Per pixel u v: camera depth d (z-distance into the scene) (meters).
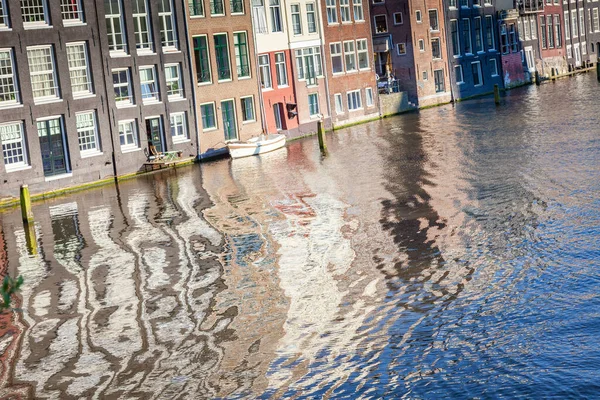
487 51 85.38
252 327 20.28
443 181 36.03
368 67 69.94
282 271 24.77
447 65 78.94
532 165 37.31
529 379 15.86
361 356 17.78
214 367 18.12
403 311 20.12
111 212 36.78
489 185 33.91
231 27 55.25
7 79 42.28
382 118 69.94
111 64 47.03
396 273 23.20
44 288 25.47
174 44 51.62
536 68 93.88
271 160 49.44
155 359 18.89
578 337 17.41
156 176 47.22
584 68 103.56
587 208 27.80
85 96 45.50
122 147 47.84
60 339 20.81
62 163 44.62
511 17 88.31
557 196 30.19
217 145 54.03
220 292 23.36
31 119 42.78
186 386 17.36
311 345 18.70
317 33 63.91
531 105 65.19
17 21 42.34
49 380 18.31
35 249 30.80
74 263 28.25
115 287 24.91
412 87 74.75
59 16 44.19
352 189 36.66
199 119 52.81
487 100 75.88
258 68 57.56
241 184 41.28
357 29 68.75
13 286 9.20
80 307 23.23
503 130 51.16
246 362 18.19
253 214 33.50
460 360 17.00
